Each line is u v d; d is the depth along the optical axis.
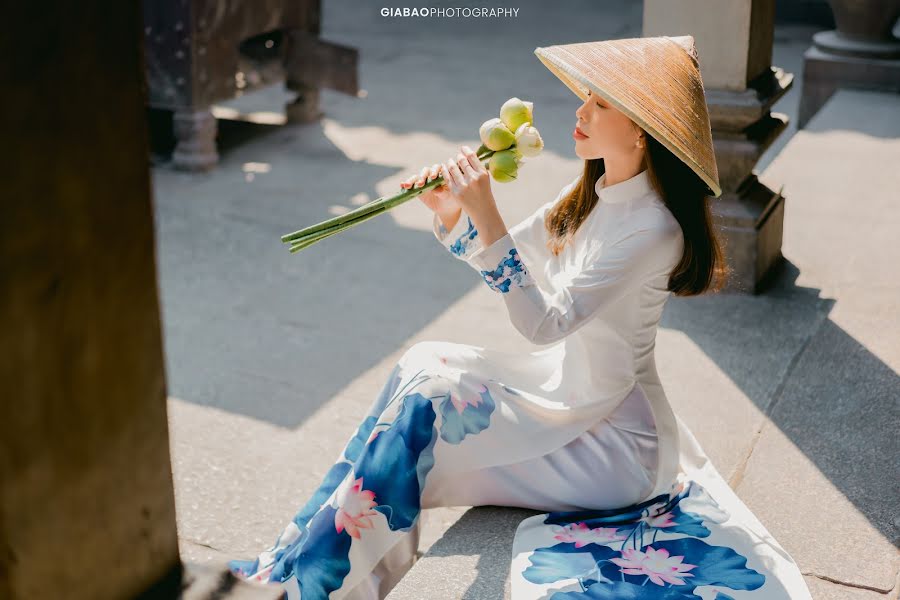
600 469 2.21
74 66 0.78
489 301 4.12
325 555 2.01
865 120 5.85
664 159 2.09
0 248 0.75
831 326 3.61
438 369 2.18
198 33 5.46
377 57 8.55
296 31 6.20
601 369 2.19
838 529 2.46
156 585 1.00
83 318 0.84
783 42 8.98
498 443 2.18
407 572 2.18
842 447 2.84
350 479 2.06
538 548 2.13
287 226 4.94
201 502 2.80
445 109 7.08
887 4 6.29
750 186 3.94
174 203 5.21
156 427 0.96
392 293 4.20
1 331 0.76
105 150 0.83
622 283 2.09
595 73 2.02
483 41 9.14
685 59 2.10
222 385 3.42
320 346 3.73
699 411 3.06
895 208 4.66
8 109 0.74
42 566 0.85
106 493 0.90
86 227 0.82
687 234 2.13
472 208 2.06
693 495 2.31
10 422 0.78
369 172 5.77
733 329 3.61
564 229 2.33
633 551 2.11
